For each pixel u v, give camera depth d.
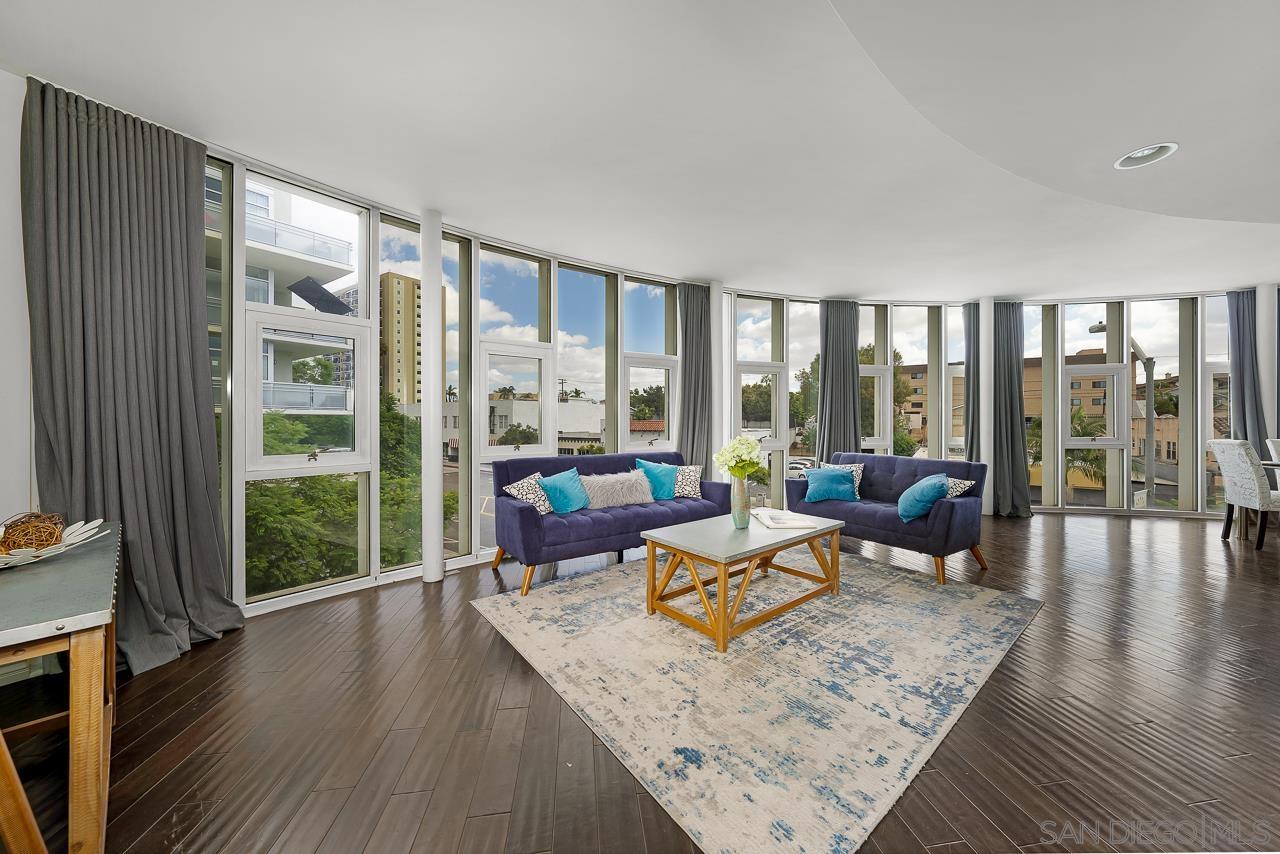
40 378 2.28
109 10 1.87
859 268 5.31
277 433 3.27
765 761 1.77
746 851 1.40
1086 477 6.62
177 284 2.68
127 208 2.52
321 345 3.47
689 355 5.79
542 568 4.05
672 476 4.76
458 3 1.84
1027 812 1.55
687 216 3.91
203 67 2.21
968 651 2.59
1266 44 1.62
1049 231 4.19
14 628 1.17
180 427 2.69
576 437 5.17
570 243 4.53
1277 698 2.17
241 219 3.07
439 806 1.58
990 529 5.53
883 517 4.11
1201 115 2.05
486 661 2.51
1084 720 2.02
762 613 2.87
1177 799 1.60
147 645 2.47
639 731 1.93
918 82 1.88
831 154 2.96
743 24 1.94
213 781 1.68
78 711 1.27
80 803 1.27
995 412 6.48
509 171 3.17
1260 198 2.89
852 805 1.57
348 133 2.74
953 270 5.35
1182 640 2.73
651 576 3.09
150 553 2.53
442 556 3.79
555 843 1.45
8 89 2.24
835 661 2.48
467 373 4.33
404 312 3.94
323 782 1.68
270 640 2.75
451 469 4.21
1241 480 4.75
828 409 6.52
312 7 1.86
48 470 2.31
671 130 2.71
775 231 4.22
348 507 3.61
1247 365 5.88
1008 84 1.88
